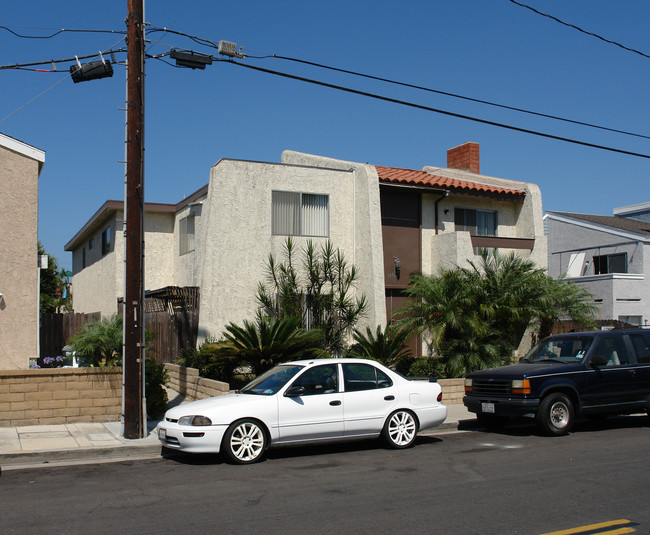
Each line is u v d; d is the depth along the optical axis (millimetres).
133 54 10914
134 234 10891
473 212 21766
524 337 19938
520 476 8383
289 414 9734
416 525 6246
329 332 16859
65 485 8078
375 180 18672
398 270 19750
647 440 11375
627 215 39531
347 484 8008
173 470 9008
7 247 13711
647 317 27031
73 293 31875
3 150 13789
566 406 12000
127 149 10875
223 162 17312
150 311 21234
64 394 12062
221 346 14125
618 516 6535
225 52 12570
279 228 17969
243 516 6582
